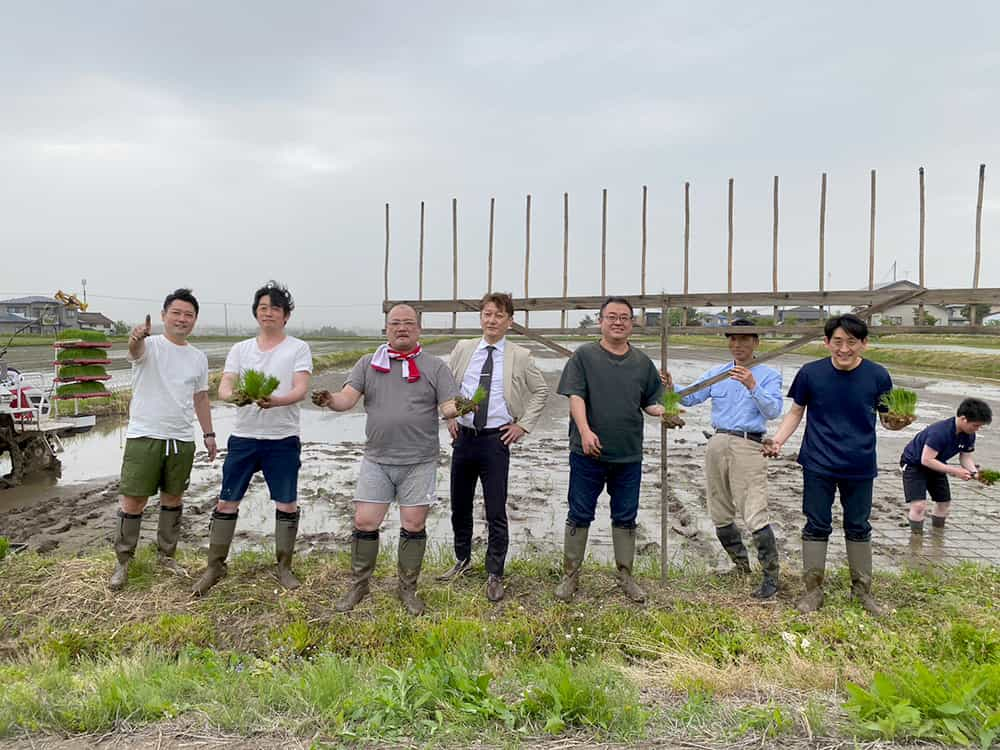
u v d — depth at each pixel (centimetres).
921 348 3812
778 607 486
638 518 776
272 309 492
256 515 765
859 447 462
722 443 530
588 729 308
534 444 1262
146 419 499
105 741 296
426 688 334
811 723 304
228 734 303
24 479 943
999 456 1105
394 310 466
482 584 527
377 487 468
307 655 430
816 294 523
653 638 444
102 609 474
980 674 329
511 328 537
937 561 621
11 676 375
